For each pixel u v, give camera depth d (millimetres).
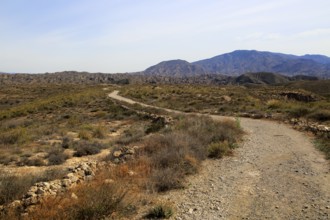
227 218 6457
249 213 6664
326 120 19984
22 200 6844
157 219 6363
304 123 19172
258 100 40281
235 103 37344
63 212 6059
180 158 10430
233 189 8242
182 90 66188
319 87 111438
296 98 52875
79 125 28859
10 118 39062
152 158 10508
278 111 27703
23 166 13750
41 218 5812
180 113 29781
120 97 61906
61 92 82812
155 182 8500
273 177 9172
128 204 6855
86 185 7547
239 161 11250
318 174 9227
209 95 52094
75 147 17438
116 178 8664
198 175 9656
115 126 27500
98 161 11281
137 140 17531
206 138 13938
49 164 13969
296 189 8031
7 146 18625
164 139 12969
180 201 7477
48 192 7285
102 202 6324
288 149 12875
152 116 29906
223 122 18125
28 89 92312
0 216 6117
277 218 6352
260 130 18266
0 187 7660
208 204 7238
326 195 7484
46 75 199125
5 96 74000
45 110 45031
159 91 66062
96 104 50281
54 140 20922
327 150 12039
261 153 12398
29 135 21969
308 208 6770
